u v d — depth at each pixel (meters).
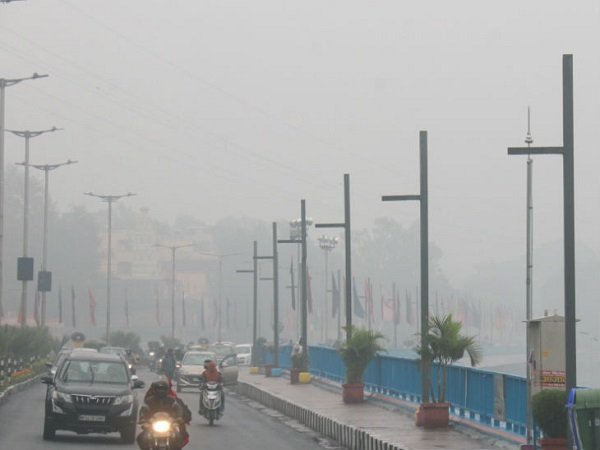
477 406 36.00
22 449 30.94
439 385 38.72
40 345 86.50
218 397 43.75
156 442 24.72
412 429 36.84
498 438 31.97
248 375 87.19
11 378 65.12
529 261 28.36
